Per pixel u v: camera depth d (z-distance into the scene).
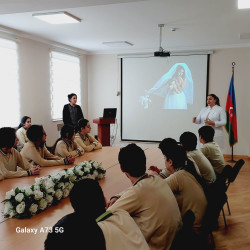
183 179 1.95
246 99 6.44
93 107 7.81
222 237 2.79
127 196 1.47
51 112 6.18
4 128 2.56
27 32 5.17
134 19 4.26
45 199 1.75
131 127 7.44
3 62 4.83
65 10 3.82
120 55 7.31
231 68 6.49
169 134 7.11
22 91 5.29
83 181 1.09
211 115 4.80
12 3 2.84
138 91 7.29
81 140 3.75
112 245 0.95
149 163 3.07
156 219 1.44
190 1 3.42
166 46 6.70
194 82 6.79
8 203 1.62
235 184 4.59
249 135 6.49
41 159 2.90
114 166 2.89
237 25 4.61
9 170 2.63
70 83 6.95
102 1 2.78
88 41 6.09
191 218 1.30
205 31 5.07
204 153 3.15
